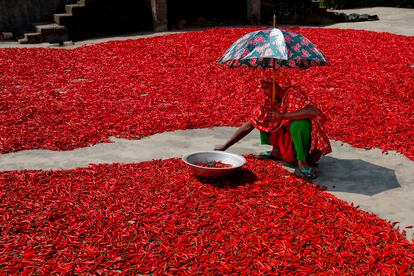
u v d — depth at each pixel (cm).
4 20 1576
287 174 529
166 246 387
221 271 354
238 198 467
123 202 455
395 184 514
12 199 462
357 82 919
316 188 495
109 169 537
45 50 1300
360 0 2256
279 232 404
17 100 828
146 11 1622
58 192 479
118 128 689
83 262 363
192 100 825
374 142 621
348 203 471
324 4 2234
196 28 1631
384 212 455
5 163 575
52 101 826
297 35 491
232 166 518
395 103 791
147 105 798
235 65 550
